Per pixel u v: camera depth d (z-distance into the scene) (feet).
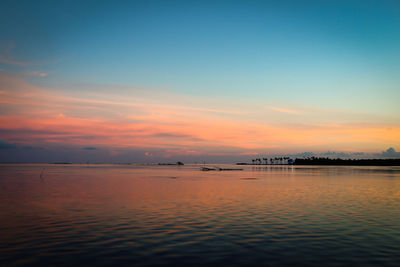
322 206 128.06
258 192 187.83
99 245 69.21
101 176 401.90
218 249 66.44
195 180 317.63
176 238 75.15
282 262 58.59
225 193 180.96
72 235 77.97
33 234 79.00
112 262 58.29
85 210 116.88
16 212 112.27
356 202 140.67
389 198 156.35
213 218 100.48
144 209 119.34
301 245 69.62
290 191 194.18
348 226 88.84
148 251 64.95
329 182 284.82
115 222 93.81
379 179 333.01
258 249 66.54
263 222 94.27
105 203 136.46
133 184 254.47
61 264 57.31
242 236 77.20
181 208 122.21
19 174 456.45
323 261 59.21
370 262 58.80
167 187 224.33
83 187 222.07
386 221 96.12
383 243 71.31
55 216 104.12
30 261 58.95
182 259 60.03
